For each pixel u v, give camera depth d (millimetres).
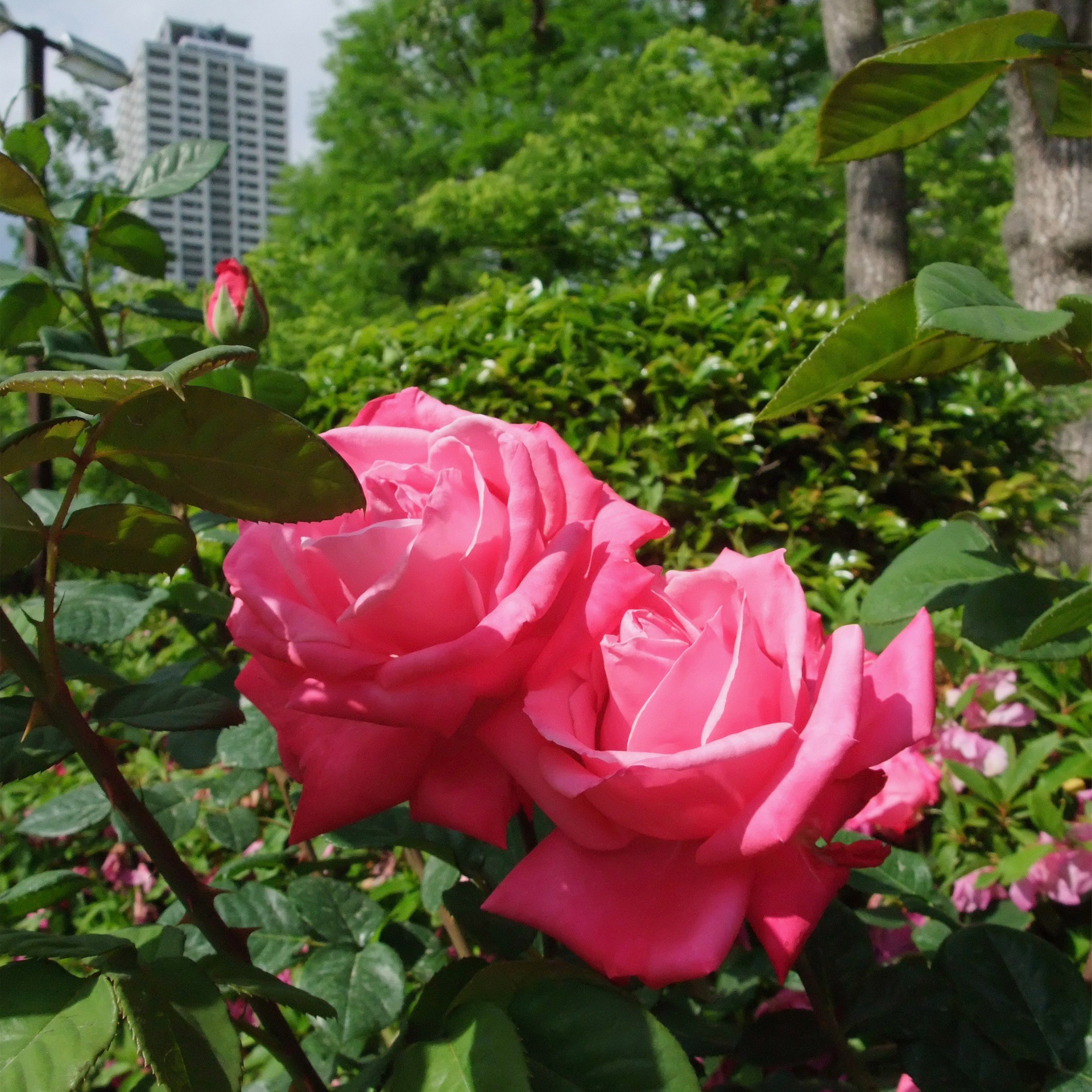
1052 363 750
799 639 567
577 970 624
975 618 791
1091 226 4848
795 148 13688
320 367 3879
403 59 18906
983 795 1312
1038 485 3490
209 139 1287
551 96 16578
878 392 3266
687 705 549
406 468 650
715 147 14086
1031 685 1528
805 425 3000
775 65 16781
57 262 1282
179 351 1231
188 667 1256
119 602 1143
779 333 3141
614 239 14805
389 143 17750
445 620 572
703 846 528
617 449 2934
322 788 596
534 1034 591
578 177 13984
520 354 3232
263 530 638
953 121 792
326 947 921
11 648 570
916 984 829
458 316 3588
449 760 605
